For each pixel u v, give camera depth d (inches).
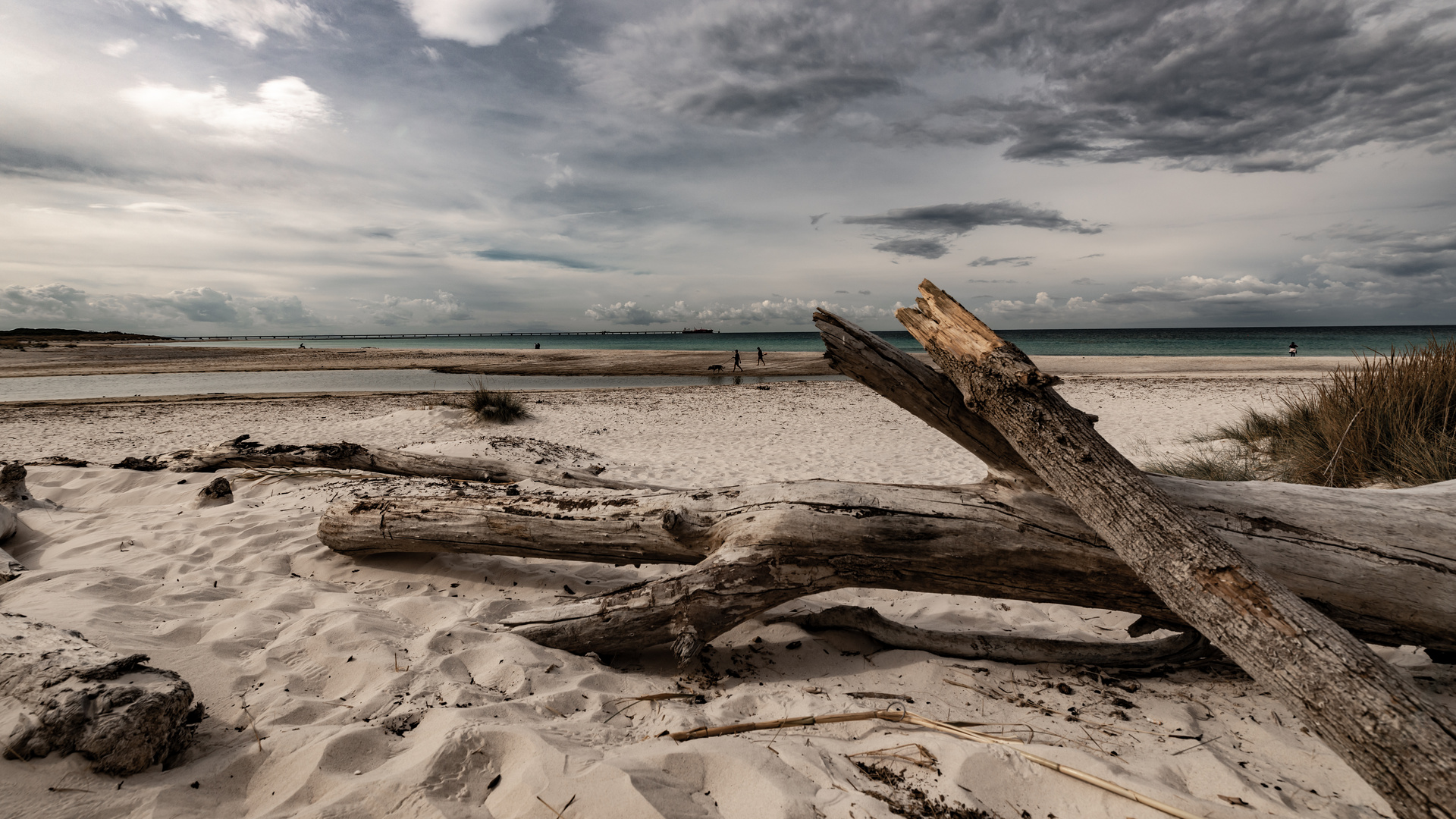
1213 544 85.2
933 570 123.6
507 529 153.6
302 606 138.6
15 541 180.1
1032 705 105.4
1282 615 76.2
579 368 1320.1
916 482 293.6
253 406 654.5
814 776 81.2
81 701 75.3
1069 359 1314.0
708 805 77.0
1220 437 340.5
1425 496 115.8
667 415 570.6
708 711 103.7
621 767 78.4
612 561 149.9
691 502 140.9
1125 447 377.1
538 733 87.0
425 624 136.5
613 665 128.0
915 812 74.9
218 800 74.9
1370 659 70.7
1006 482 125.6
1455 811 59.7
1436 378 209.3
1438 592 105.3
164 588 140.9
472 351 2060.8
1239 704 105.3
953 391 121.5
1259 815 71.0
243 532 186.2
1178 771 83.9
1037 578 121.5
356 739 86.1
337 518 168.9
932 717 100.5
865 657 126.5
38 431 477.4
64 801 68.5
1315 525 112.1
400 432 485.7
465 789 78.0
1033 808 77.2
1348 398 222.8
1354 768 68.8
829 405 638.5
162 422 530.0
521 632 127.9
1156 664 121.1
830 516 125.0
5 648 83.7
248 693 98.8
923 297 121.3
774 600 126.2
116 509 219.6
